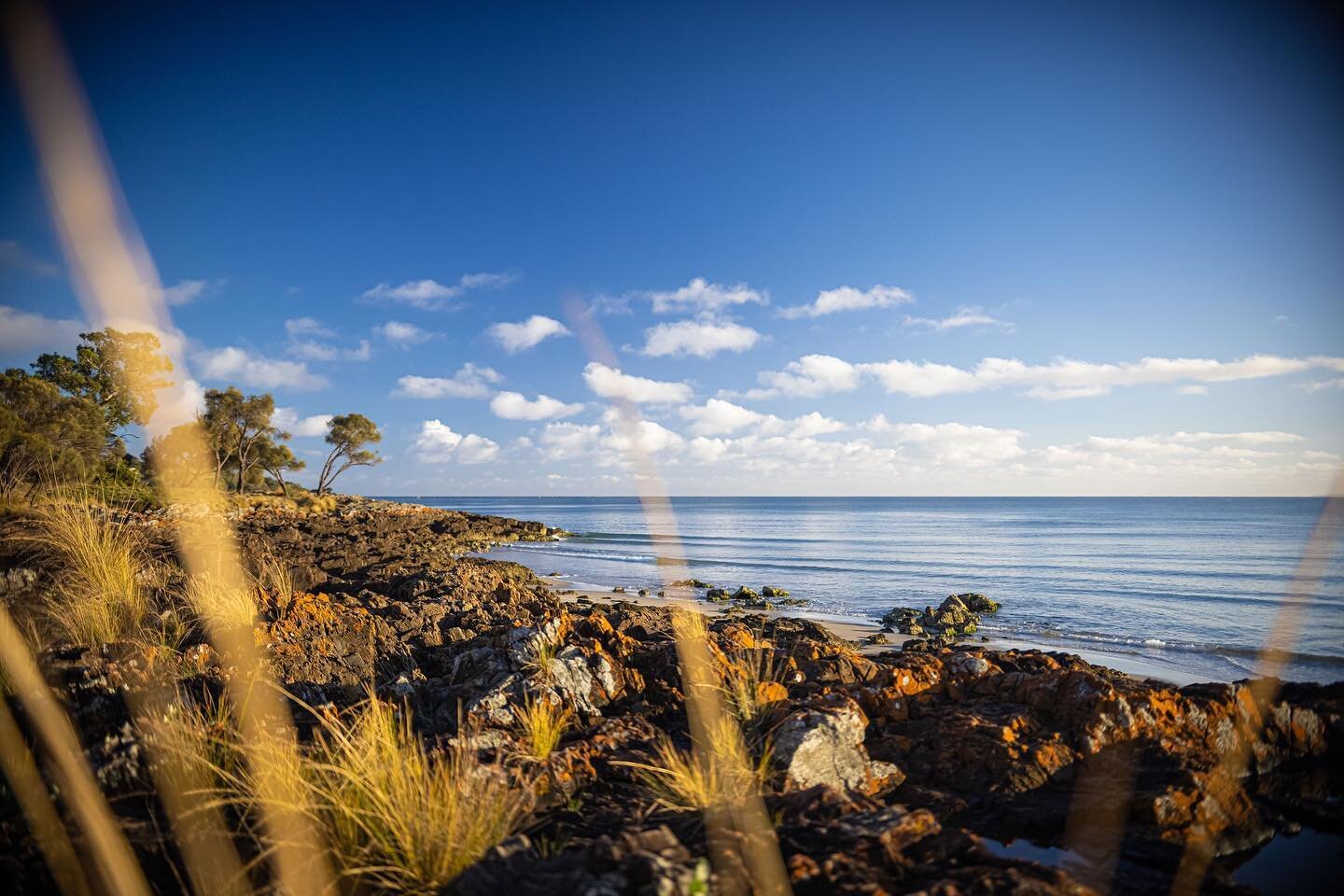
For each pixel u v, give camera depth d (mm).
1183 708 5020
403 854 3301
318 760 4316
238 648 6656
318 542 24719
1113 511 109688
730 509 152375
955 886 2789
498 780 4004
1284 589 22875
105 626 7031
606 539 52375
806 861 2969
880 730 5359
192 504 31828
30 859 3262
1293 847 3949
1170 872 3506
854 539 50781
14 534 9961
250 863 3285
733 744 4578
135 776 4090
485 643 7328
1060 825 4027
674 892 2490
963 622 15812
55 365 38125
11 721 4324
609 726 5234
